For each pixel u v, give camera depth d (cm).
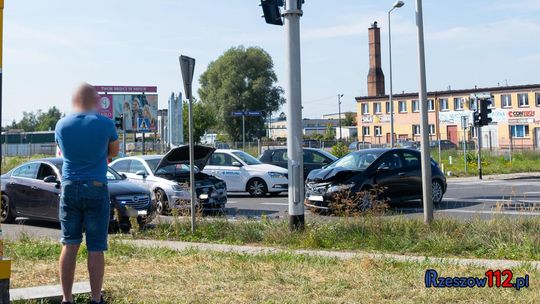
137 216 1277
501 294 649
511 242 959
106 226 586
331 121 14175
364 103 8381
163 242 1106
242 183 2119
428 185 1124
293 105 1107
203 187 1576
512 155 4312
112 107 4750
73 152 570
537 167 3625
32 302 610
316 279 730
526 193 2144
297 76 1105
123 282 721
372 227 1080
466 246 963
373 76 8944
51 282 723
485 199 1925
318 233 1067
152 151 5138
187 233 1184
